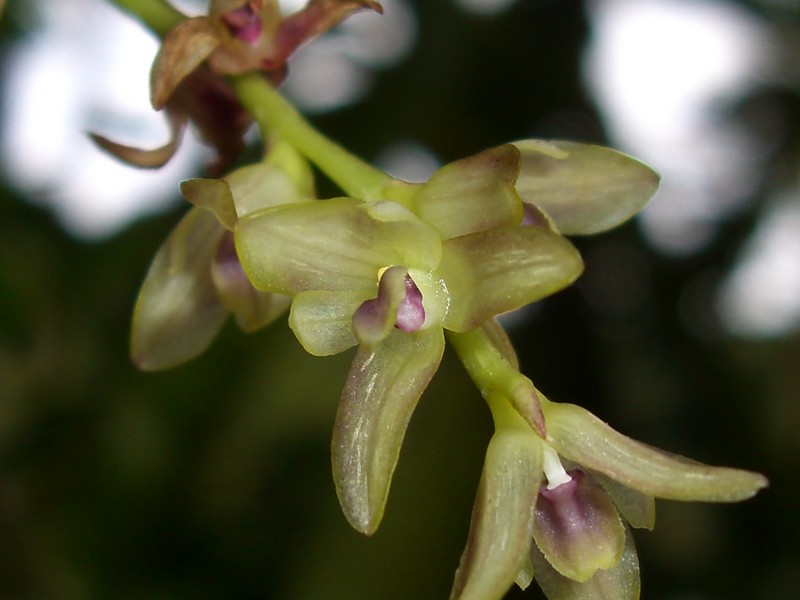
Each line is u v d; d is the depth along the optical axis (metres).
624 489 0.09
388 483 0.09
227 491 0.16
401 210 0.09
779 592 0.17
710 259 0.18
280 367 0.16
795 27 0.18
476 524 0.09
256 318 0.10
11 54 0.17
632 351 0.18
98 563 0.16
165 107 0.11
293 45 0.10
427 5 0.17
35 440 0.16
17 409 0.16
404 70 0.17
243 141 0.11
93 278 0.17
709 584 0.17
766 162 0.18
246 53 0.10
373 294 0.09
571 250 0.08
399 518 0.14
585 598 0.09
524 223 0.09
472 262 0.09
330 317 0.09
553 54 0.17
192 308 0.11
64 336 0.17
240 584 0.16
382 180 0.09
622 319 0.18
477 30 0.17
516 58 0.17
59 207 0.17
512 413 0.09
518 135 0.17
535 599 0.16
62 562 0.16
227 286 0.10
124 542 0.16
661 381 0.18
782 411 0.18
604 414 0.17
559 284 0.09
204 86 0.11
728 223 0.18
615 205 0.10
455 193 0.09
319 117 0.17
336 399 0.15
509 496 0.09
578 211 0.10
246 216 0.09
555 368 0.17
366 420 0.09
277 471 0.16
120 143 0.10
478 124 0.17
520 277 0.09
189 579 0.16
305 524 0.16
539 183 0.10
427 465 0.15
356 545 0.15
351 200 0.09
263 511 0.16
